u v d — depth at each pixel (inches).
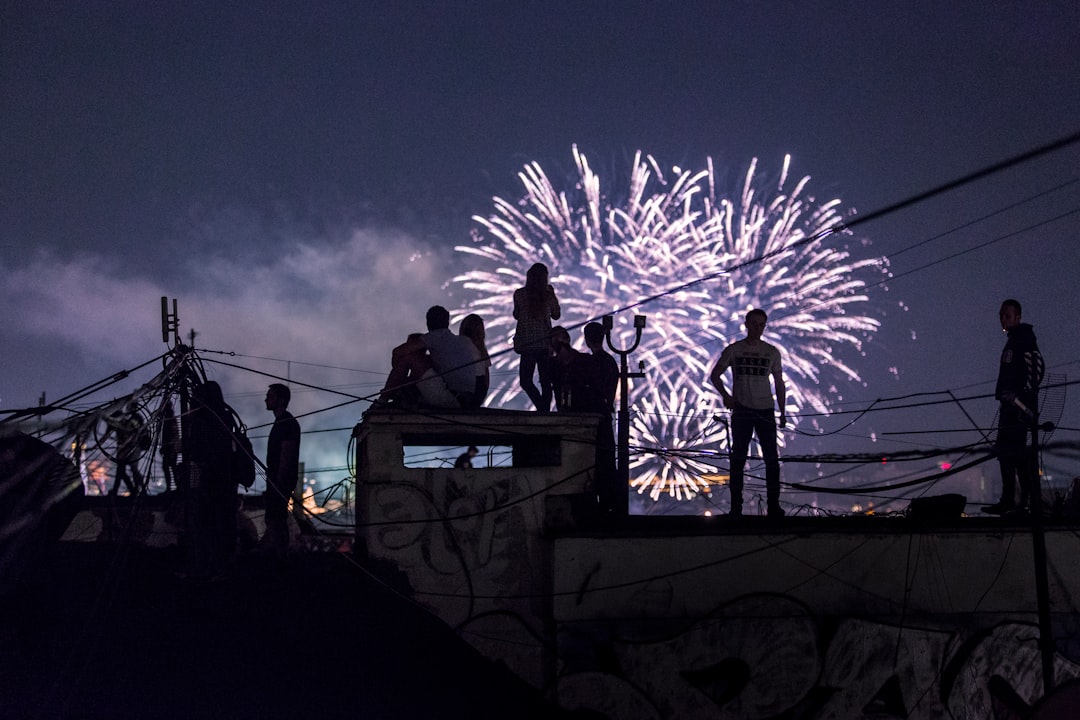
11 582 284.7
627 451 408.8
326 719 273.3
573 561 365.1
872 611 388.5
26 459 291.6
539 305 416.2
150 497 462.0
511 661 357.7
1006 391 388.8
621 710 361.1
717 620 374.3
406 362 375.6
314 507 446.0
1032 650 395.5
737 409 412.8
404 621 339.6
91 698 263.7
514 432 372.5
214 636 310.3
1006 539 400.8
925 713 385.7
